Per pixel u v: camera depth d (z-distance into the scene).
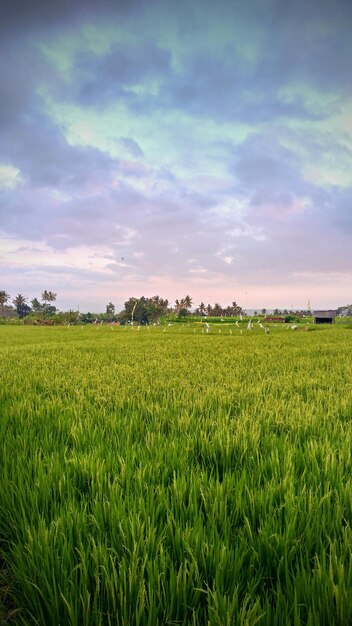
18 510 3.48
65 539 2.80
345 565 2.65
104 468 4.19
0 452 4.92
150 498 3.51
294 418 6.32
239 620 2.15
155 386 9.52
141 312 146.38
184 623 2.22
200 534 2.91
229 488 3.78
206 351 20.48
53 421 6.32
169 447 4.89
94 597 2.32
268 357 16.98
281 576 2.71
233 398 8.02
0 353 19.53
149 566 2.50
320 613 2.26
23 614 2.56
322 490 3.80
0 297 160.88
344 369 12.98
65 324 102.25
